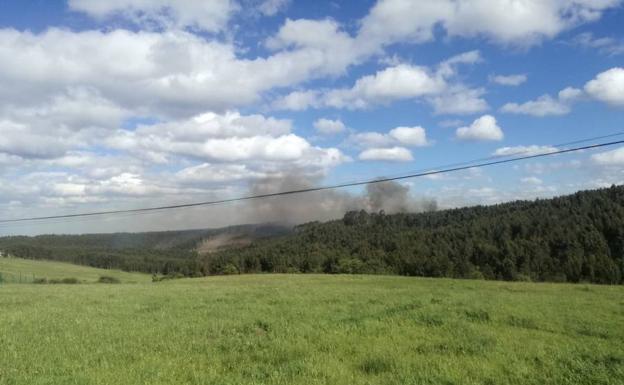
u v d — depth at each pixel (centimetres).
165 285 4622
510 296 2747
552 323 1766
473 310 2023
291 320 1834
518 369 1095
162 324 1783
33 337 1522
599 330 1623
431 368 1098
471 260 11706
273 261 13238
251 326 1695
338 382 978
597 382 1009
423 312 1992
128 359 1227
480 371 1074
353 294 2933
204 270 13025
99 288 4031
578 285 3778
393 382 983
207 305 2420
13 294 3262
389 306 2236
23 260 16088
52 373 1072
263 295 2942
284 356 1231
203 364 1155
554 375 1048
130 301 2683
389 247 13925
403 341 1434
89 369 1098
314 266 12175
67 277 11625
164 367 1113
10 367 1113
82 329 1683
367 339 1459
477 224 14538
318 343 1397
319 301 2531
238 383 966
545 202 15812
